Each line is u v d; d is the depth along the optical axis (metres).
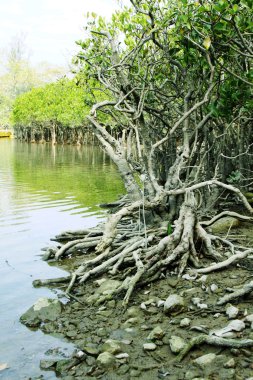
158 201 8.35
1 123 111.94
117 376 4.53
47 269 8.04
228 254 7.43
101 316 5.86
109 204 13.99
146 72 9.88
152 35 9.41
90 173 23.97
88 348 5.03
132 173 9.99
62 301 6.54
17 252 9.16
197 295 6.10
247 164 11.78
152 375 4.49
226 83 9.28
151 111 11.29
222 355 4.60
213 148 11.30
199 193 10.05
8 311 6.27
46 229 11.16
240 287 6.10
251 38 9.37
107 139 10.08
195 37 8.62
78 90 53.47
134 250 7.80
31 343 5.32
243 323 5.09
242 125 11.14
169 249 7.09
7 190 17.53
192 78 9.92
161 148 12.98
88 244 8.82
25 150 49.62
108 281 6.86
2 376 4.67
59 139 75.75
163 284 6.62
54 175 22.97
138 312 5.84
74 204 14.49
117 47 11.18
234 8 6.98
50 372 4.71
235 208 10.88
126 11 10.66
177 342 4.91
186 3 7.45
